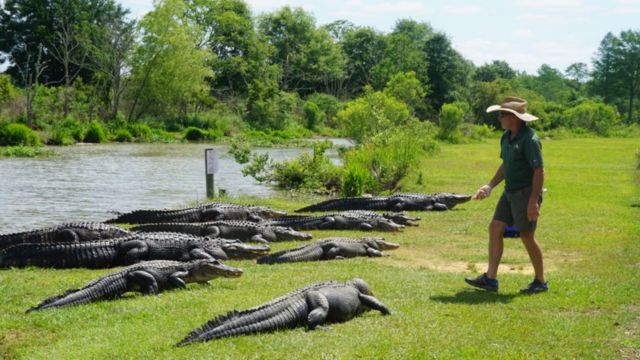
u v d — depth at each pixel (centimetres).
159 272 858
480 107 7781
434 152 3488
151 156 3572
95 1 6969
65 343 645
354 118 3178
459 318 720
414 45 9900
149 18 5934
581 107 7388
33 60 7081
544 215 1561
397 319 716
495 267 849
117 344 630
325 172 2255
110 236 1152
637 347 635
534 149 818
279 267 1002
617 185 2250
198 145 4734
